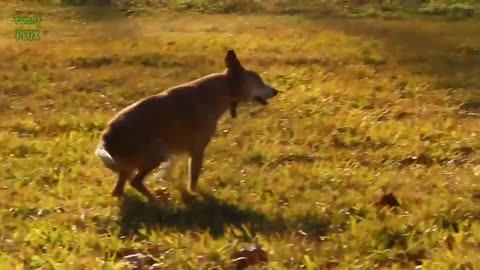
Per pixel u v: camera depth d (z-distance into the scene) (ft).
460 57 78.59
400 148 45.44
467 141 46.83
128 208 34.81
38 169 40.34
